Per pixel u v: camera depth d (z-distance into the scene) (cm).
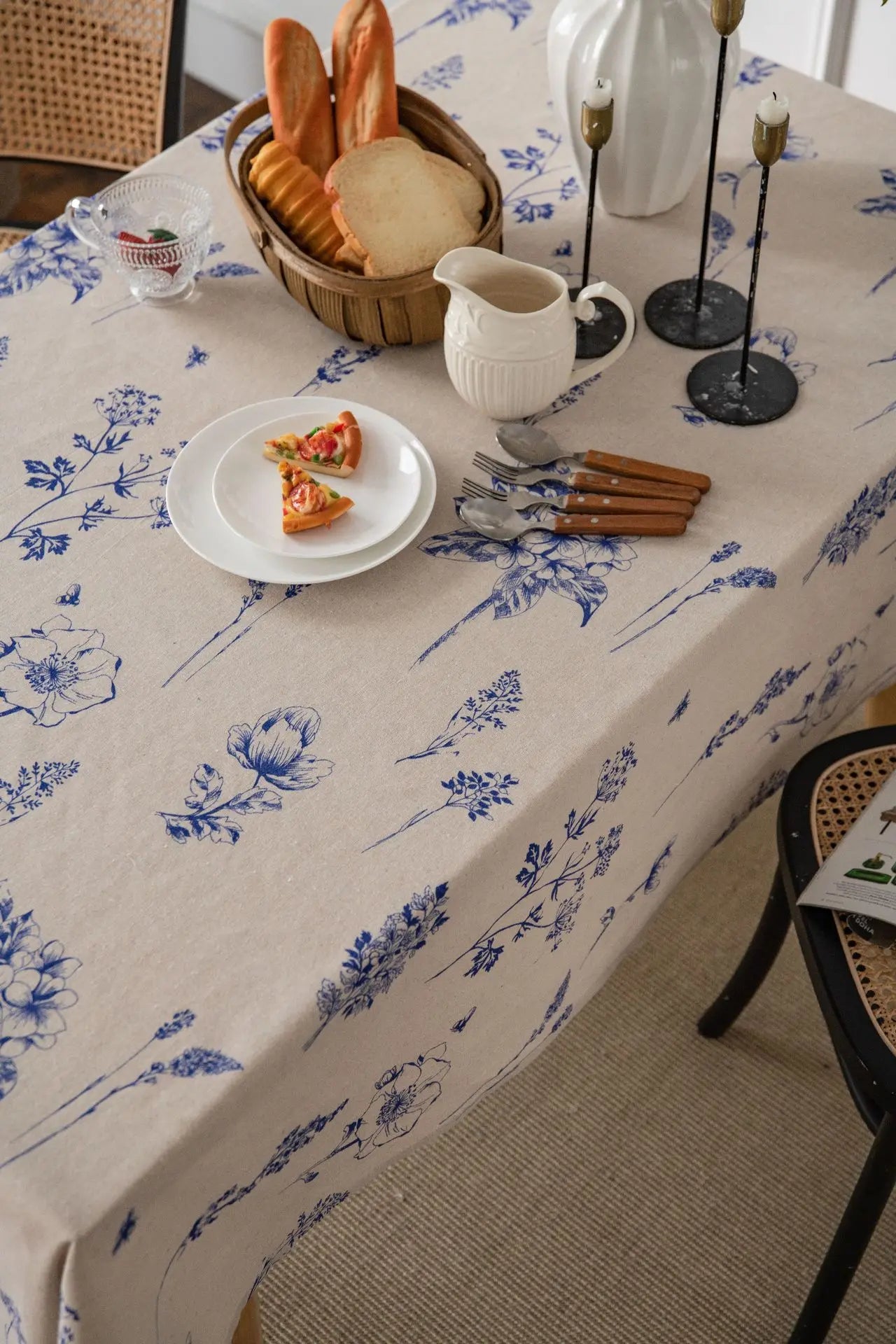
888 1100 91
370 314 105
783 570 93
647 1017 148
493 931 85
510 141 130
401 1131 91
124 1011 72
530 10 145
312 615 92
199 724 86
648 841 99
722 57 96
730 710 98
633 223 121
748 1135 139
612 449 101
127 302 116
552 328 96
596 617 90
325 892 77
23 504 100
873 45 211
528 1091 143
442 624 91
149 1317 73
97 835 80
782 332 109
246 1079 69
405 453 100
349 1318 128
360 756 83
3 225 164
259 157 108
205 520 97
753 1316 127
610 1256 131
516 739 84
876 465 98
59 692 88
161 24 153
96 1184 65
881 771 109
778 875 121
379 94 111
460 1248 132
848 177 123
